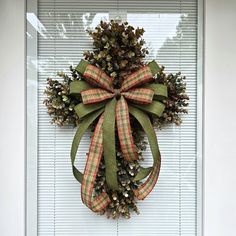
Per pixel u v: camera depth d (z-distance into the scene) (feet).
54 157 4.26
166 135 4.27
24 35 4.17
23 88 4.15
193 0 4.28
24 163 4.16
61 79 4.28
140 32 3.95
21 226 4.12
